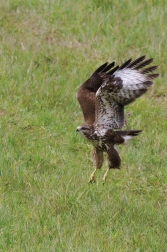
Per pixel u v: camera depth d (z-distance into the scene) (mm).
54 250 11703
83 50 18578
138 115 16328
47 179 13977
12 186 13883
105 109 12430
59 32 19125
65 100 16719
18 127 15719
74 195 13352
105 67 13453
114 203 13352
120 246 12016
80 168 14508
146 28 19188
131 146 15336
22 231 12336
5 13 19656
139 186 14188
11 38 18859
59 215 12875
